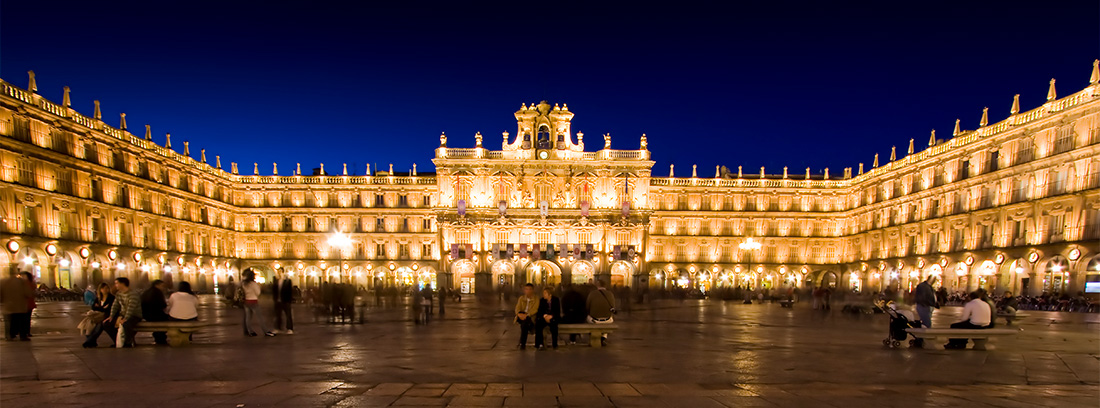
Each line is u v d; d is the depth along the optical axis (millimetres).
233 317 33562
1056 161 53281
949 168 68125
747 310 45000
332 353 18172
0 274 51156
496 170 86750
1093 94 50219
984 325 19672
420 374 14617
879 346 20766
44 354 17578
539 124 89312
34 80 56594
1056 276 53312
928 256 69625
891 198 78188
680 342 21719
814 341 22359
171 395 11945
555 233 86250
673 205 93500
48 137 57750
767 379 14281
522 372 14961
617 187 87438
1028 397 12281
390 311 40438
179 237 77438
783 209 92875
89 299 31000
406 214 92812
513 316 35750
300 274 92188
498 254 81125
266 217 93062
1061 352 19203
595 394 12320
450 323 30125
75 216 60031
